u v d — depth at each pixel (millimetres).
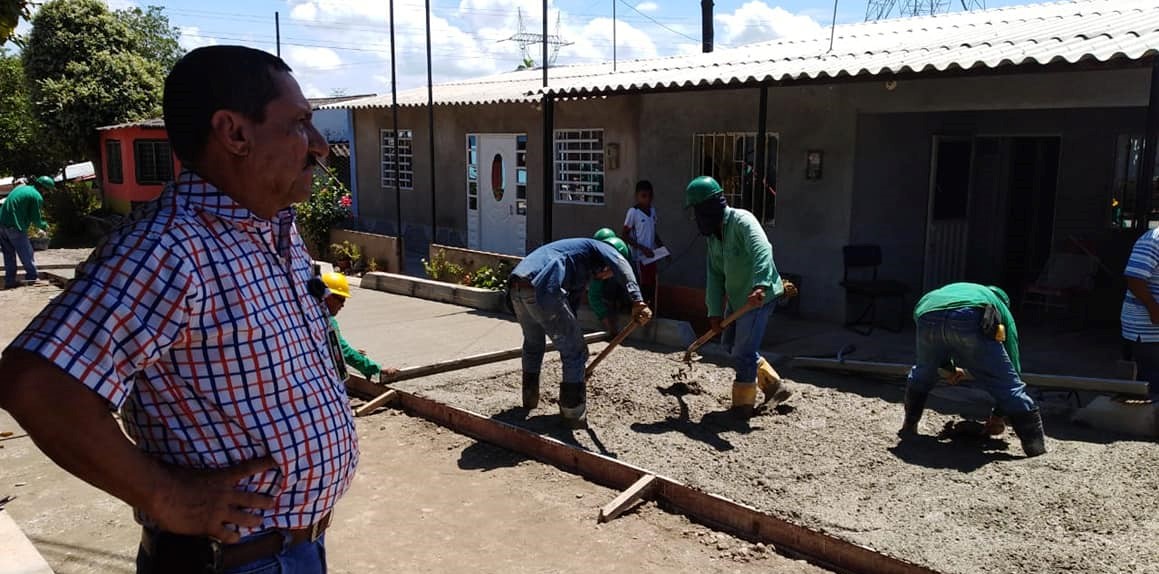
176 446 1690
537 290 5621
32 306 11492
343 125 22797
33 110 20828
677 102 10906
